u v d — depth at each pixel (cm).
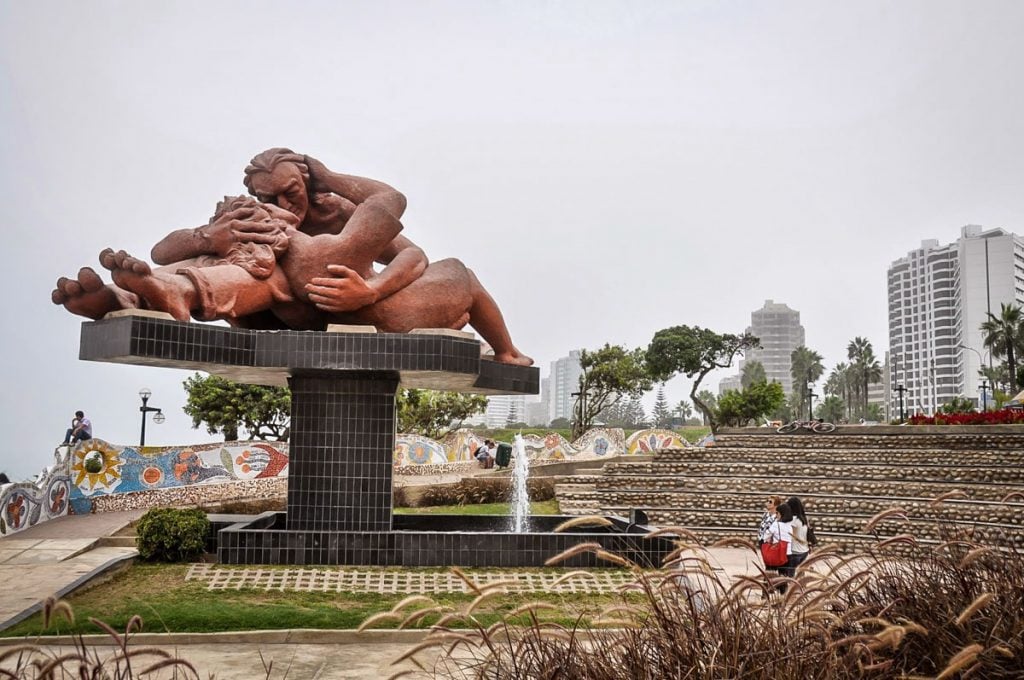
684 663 343
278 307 1173
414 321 1188
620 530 1277
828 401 11212
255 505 1966
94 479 1839
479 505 2161
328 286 1129
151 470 1948
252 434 3281
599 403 4294
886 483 1778
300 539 1138
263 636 834
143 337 979
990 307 12462
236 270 1113
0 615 892
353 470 1190
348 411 1196
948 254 13288
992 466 1873
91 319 1031
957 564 430
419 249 1255
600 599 942
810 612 346
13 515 1505
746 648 342
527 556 1145
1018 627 373
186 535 1211
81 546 1356
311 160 1234
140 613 887
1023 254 13000
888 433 2284
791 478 1952
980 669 359
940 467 1911
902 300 14238
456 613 366
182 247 1151
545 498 2219
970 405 5350
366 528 1180
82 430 1888
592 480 2233
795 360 11875
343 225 1245
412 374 1173
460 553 1142
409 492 2098
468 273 1276
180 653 783
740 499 1858
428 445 2753
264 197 1220
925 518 1599
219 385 3206
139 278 995
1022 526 1463
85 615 890
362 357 1099
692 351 5247
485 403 3650
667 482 2031
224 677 702
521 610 380
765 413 4734
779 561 973
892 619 400
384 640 843
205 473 2042
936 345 13375
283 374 1209
